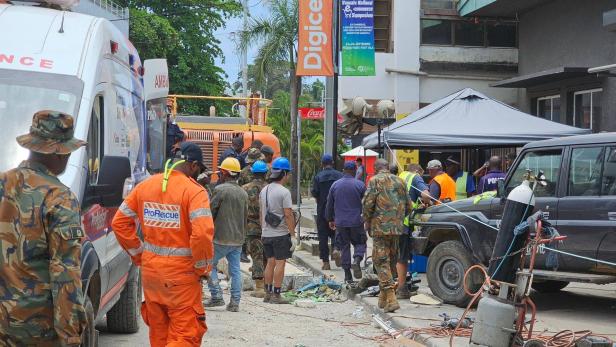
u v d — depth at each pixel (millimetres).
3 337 4422
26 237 4363
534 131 14891
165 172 6418
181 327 6344
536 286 12984
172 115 19516
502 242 7902
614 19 16078
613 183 9984
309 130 46406
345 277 13391
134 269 9242
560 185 10500
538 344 7707
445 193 13172
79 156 6387
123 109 8289
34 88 6570
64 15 7445
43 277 4410
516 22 26000
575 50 21703
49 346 4484
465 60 26484
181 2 41969
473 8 24766
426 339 9164
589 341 7898
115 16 23469
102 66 7277
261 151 15484
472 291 11070
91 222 6652
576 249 10188
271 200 11984
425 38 26500
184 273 6344
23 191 4395
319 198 15227
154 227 6359
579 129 14938
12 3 7719
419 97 26469
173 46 37531
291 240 12156
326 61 17078
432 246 12328
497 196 11211
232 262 11297
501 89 26375
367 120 17656
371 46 17281
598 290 13211
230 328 10078
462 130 14930
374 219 10805
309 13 17016
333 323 10656
